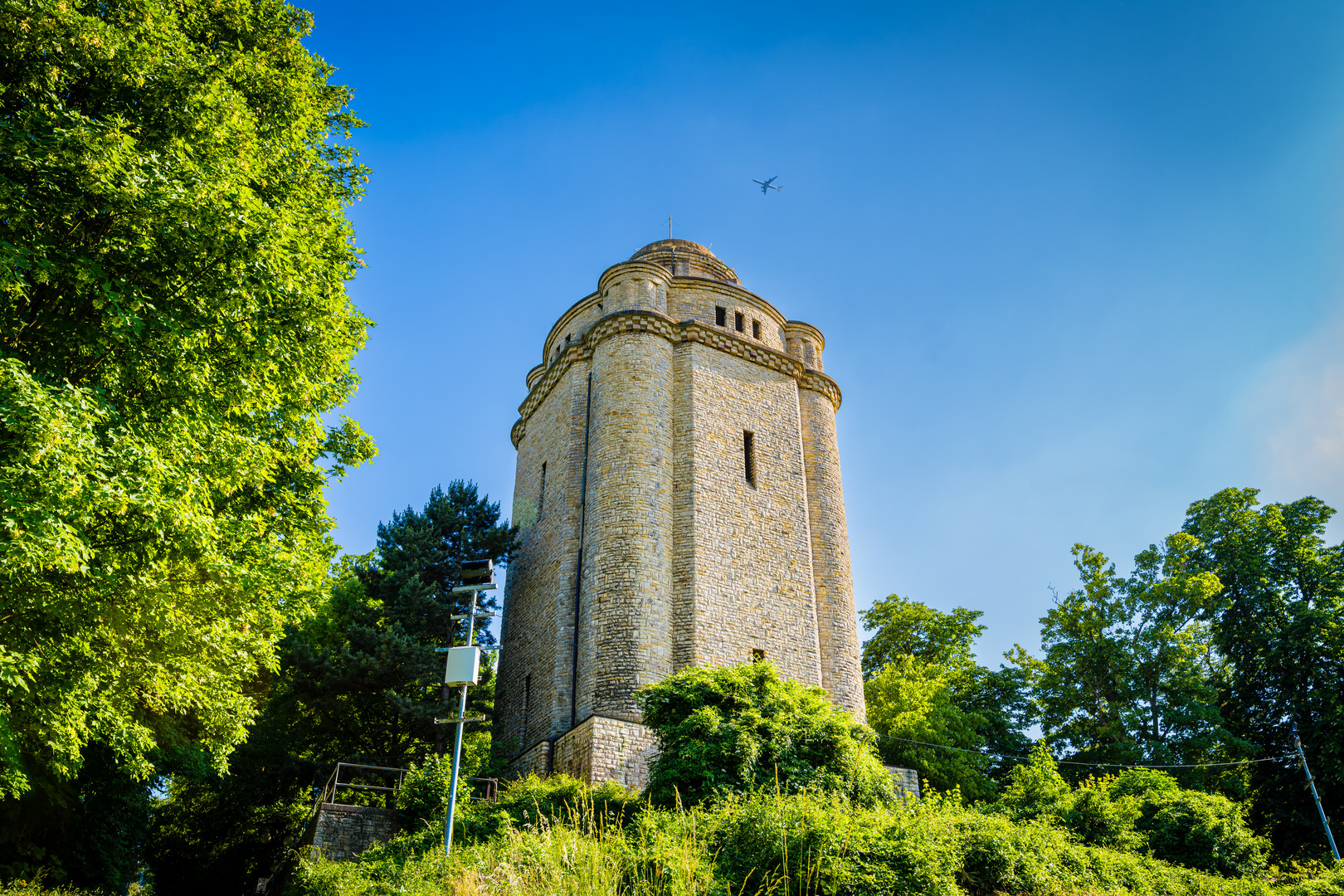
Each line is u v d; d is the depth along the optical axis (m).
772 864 10.93
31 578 9.54
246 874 26.36
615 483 24.11
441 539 26.05
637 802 15.84
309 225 13.94
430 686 24.22
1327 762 27.31
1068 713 33.91
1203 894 16.55
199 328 11.19
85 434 9.08
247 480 12.54
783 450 27.30
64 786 16.92
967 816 14.57
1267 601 32.03
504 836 13.70
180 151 11.52
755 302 29.48
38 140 10.02
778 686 17.89
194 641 11.74
